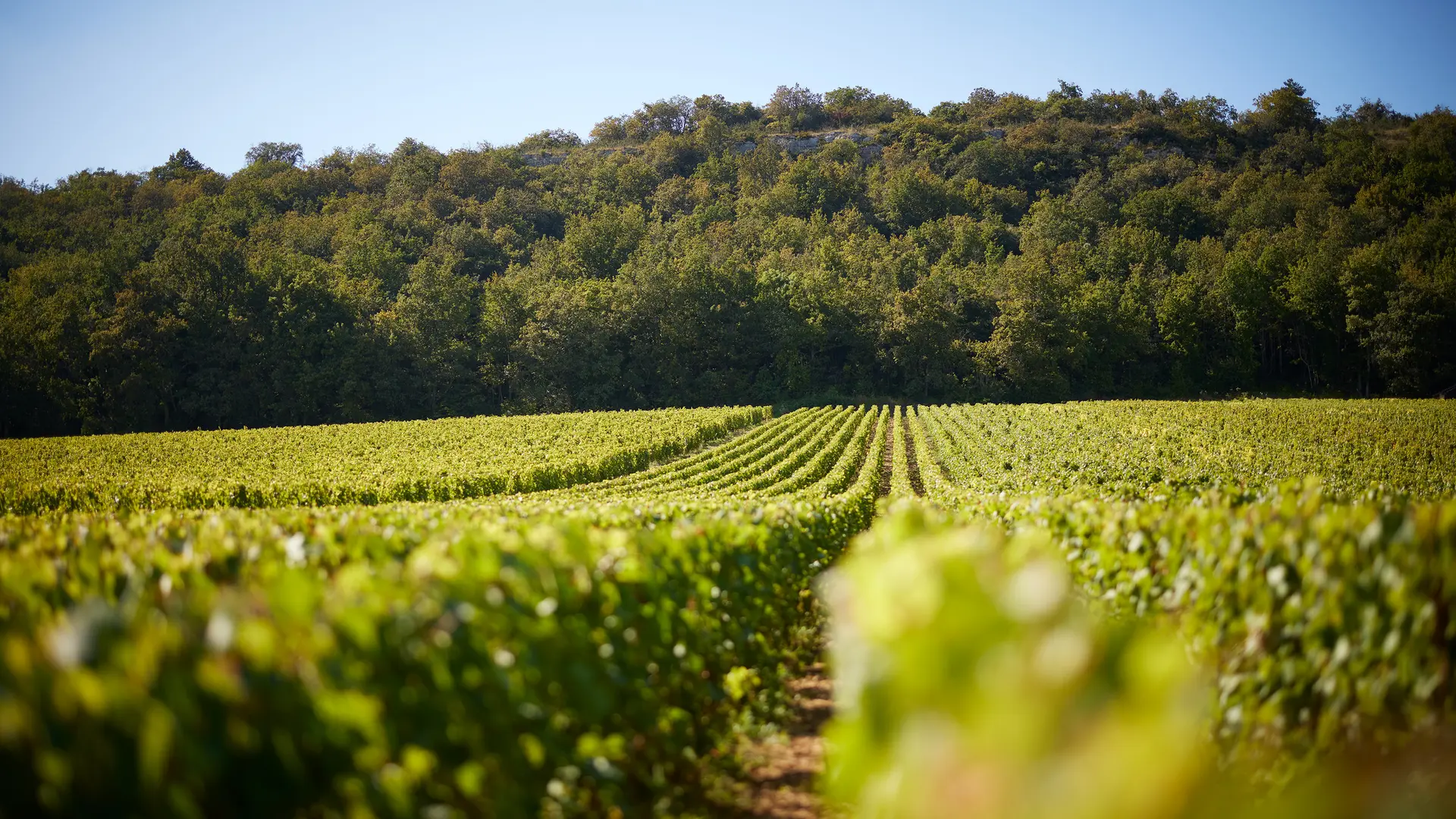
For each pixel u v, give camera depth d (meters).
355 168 156.38
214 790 2.54
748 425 66.81
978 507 13.32
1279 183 119.38
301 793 2.74
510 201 139.75
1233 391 82.62
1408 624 3.74
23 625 3.70
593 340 80.12
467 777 3.22
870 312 86.19
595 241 105.00
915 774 1.43
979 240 113.25
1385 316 76.69
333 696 2.85
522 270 102.75
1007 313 83.00
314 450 47.25
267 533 7.35
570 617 4.45
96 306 73.88
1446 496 17.92
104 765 2.40
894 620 1.61
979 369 83.44
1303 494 6.97
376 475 32.56
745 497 22.42
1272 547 5.00
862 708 1.66
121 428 66.38
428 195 136.12
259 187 137.00
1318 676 4.09
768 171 154.38
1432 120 131.62
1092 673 1.32
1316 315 81.69
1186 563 5.77
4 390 64.75
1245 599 4.91
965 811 1.30
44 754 2.34
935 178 139.75
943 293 87.75
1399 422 44.53
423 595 3.55
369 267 94.12
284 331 73.25
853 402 83.44
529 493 30.78
